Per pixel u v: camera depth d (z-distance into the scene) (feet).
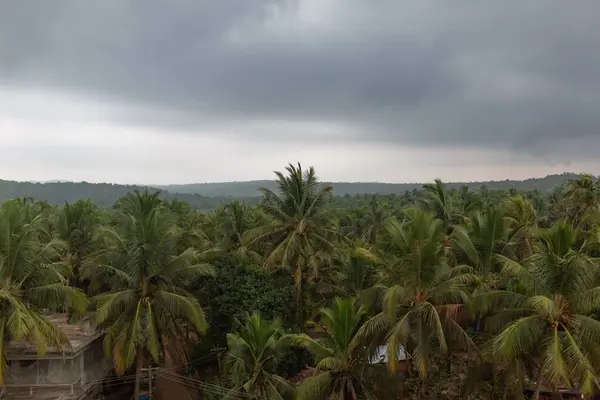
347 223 239.30
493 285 85.30
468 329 91.81
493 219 88.43
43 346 72.84
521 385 72.59
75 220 140.36
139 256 87.45
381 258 81.56
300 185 116.57
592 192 172.45
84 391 89.56
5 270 76.48
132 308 88.07
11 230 77.71
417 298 74.08
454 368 89.97
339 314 75.77
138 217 92.79
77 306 81.46
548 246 68.85
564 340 63.57
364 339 73.77
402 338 68.13
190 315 88.07
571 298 64.85
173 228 110.11
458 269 82.89
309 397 71.77
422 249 71.82
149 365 104.63
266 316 105.70
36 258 79.77
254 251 130.21
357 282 106.52
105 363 101.86
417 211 77.10
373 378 76.48
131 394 106.73
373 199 307.17
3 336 73.61
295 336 80.64
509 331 63.67
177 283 97.30
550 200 279.28
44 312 114.42
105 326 90.58
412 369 87.81
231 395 81.41
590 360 63.05
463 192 200.23
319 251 117.08
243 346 83.41
